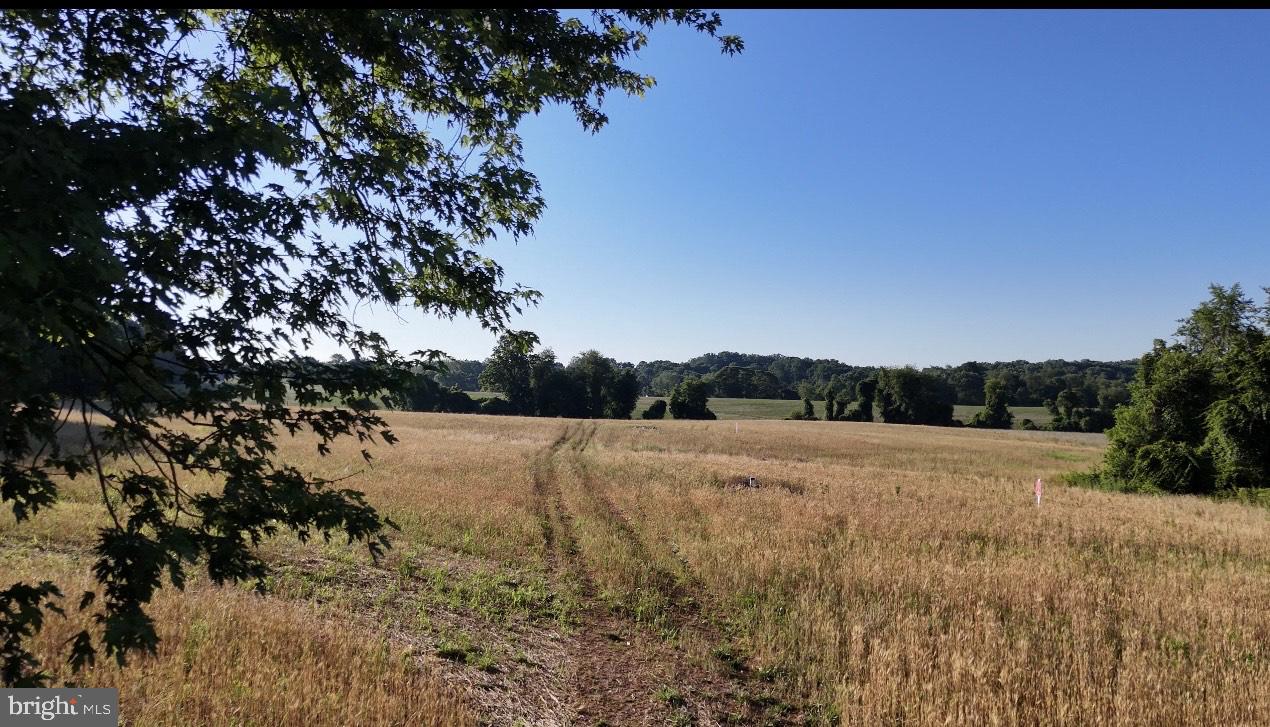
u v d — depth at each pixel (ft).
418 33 12.03
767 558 32.01
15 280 7.16
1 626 8.84
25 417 8.79
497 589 28.27
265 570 11.05
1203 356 86.89
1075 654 20.95
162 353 10.09
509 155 16.53
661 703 19.31
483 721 17.07
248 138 9.32
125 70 9.96
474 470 66.13
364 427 11.97
